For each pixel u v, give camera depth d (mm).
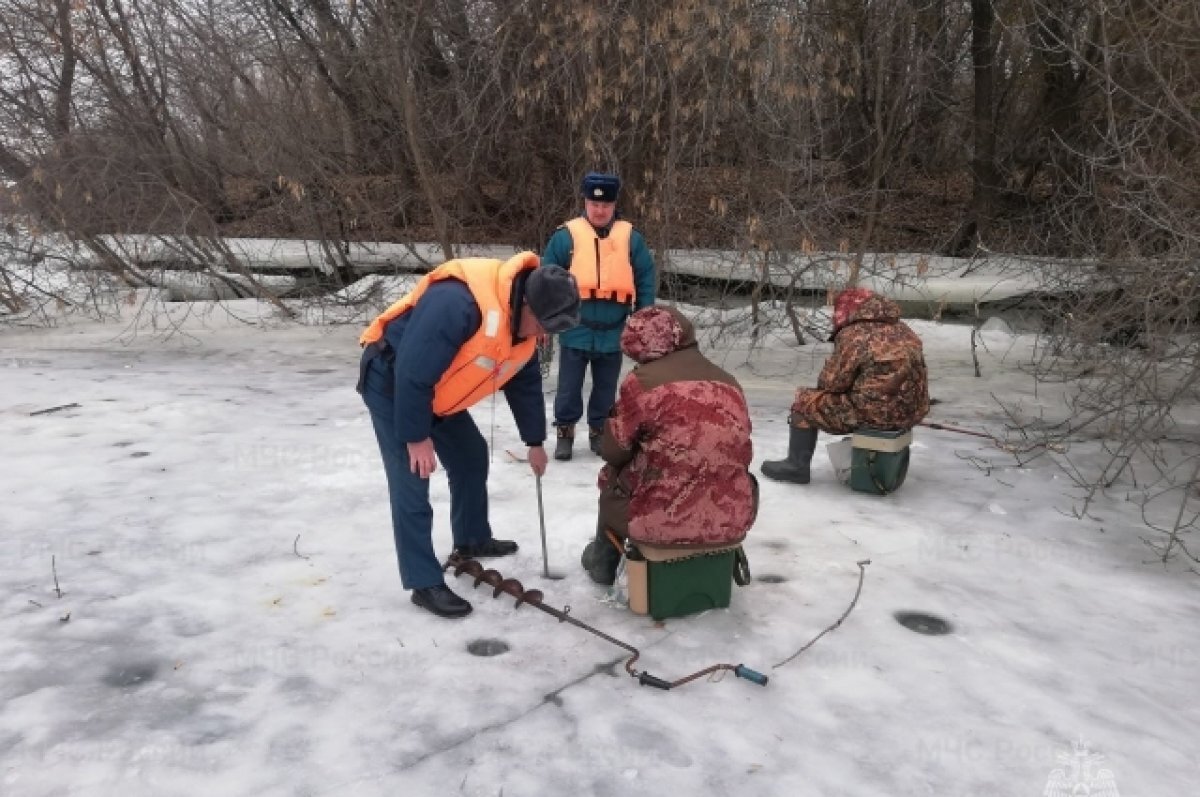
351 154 10914
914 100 9602
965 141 11617
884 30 8555
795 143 8023
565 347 5051
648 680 2781
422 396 2883
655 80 7691
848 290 4695
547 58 8070
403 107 9133
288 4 10227
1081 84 9820
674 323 3150
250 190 12867
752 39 7492
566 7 8023
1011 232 10250
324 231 10977
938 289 9172
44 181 9555
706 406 3062
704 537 3109
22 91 9719
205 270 10977
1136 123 5535
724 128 8234
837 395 4609
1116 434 5148
